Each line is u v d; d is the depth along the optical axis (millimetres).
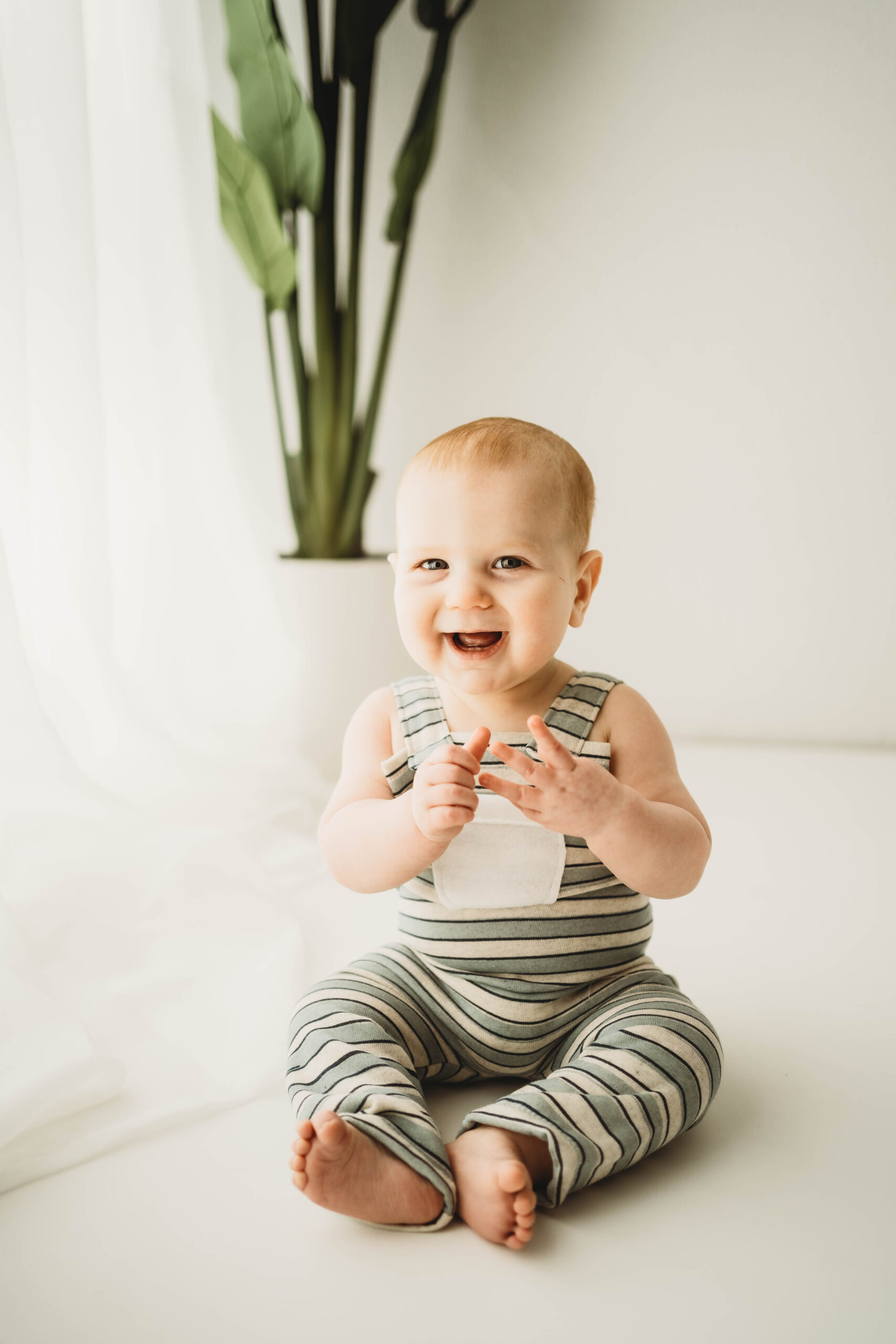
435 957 814
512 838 781
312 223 1811
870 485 1955
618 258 2002
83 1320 589
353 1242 656
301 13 1912
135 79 1362
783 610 2029
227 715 1570
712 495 2027
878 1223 667
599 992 803
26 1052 812
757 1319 585
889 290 1887
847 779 1800
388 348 1814
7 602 1099
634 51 1925
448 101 2033
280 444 1826
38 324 1210
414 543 787
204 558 1540
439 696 851
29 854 1116
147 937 1092
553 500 782
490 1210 633
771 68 1866
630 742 811
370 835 779
